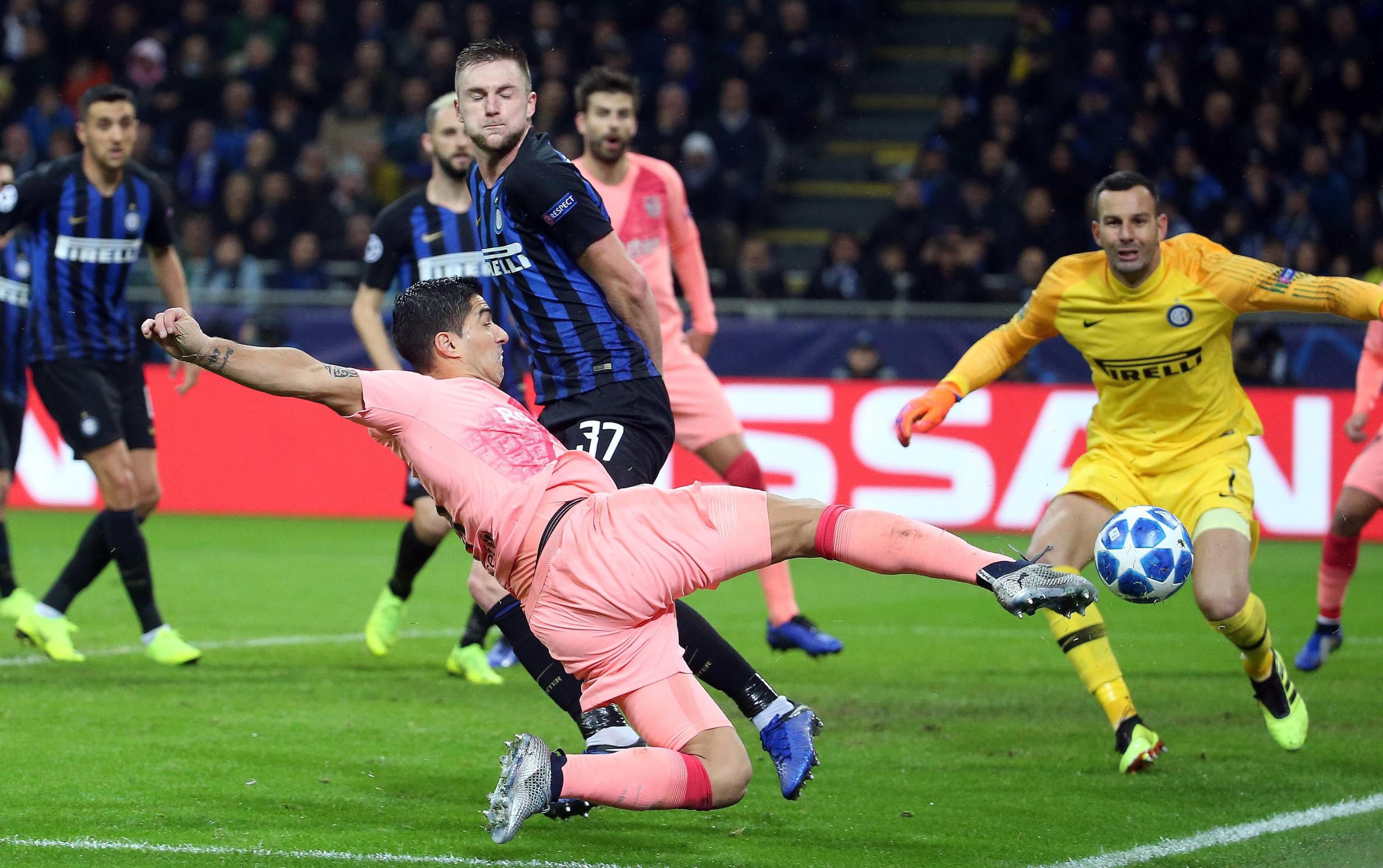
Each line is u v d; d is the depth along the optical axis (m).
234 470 36.12
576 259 11.83
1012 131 41.16
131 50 49.38
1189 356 14.30
